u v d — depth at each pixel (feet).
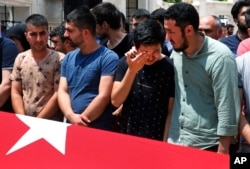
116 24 15.44
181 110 10.71
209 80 10.25
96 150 9.80
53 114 13.56
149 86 11.26
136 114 11.39
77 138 10.04
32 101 13.82
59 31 17.57
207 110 10.41
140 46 10.72
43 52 13.87
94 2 20.45
